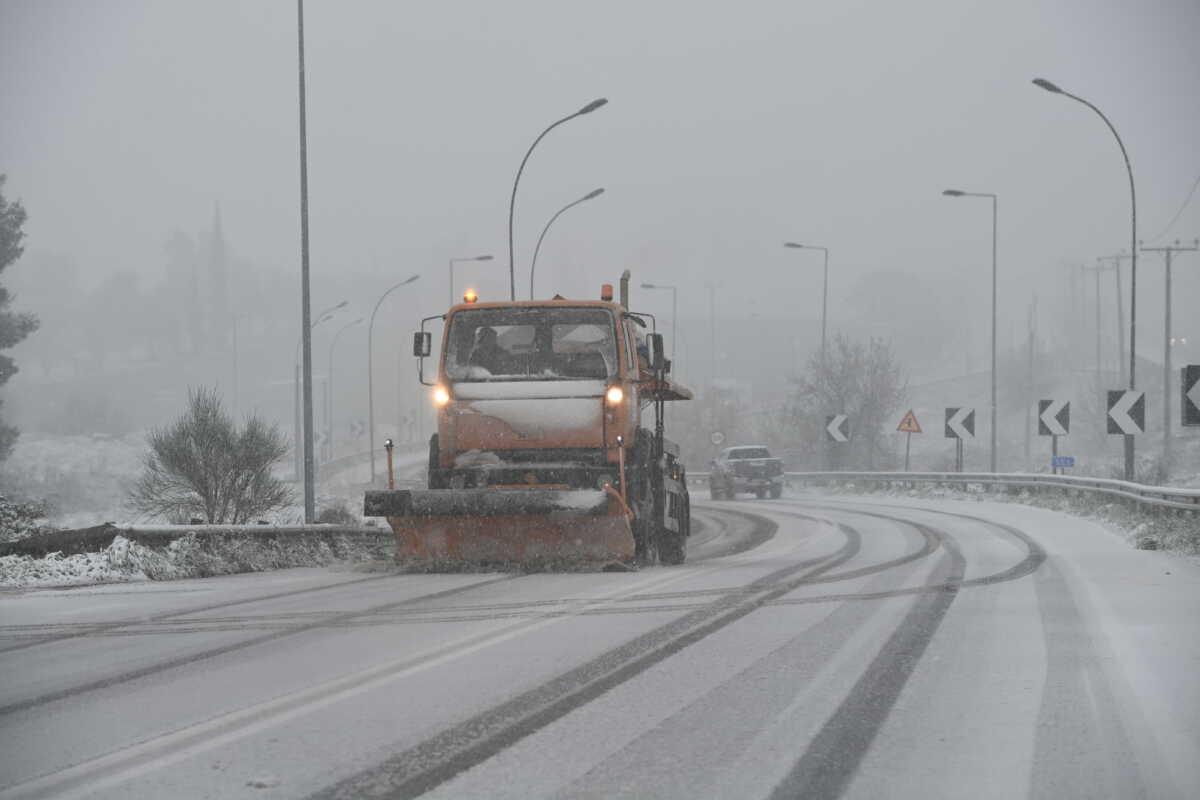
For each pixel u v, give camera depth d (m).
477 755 10.29
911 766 9.96
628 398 28.47
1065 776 9.68
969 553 31.91
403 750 10.46
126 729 11.48
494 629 17.55
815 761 10.11
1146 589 22.58
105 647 16.88
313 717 11.80
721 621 18.30
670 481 32.91
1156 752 10.42
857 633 17.06
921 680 13.61
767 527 53.62
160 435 41.25
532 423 27.80
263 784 9.41
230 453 40.94
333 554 37.59
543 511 26.19
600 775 9.66
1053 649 15.66
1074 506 55.12
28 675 14.71
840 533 44.88
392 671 14.23
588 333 28.20
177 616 20.48
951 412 78.75
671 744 10.69
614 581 24.75
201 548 31.62
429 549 27.97
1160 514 40.28
